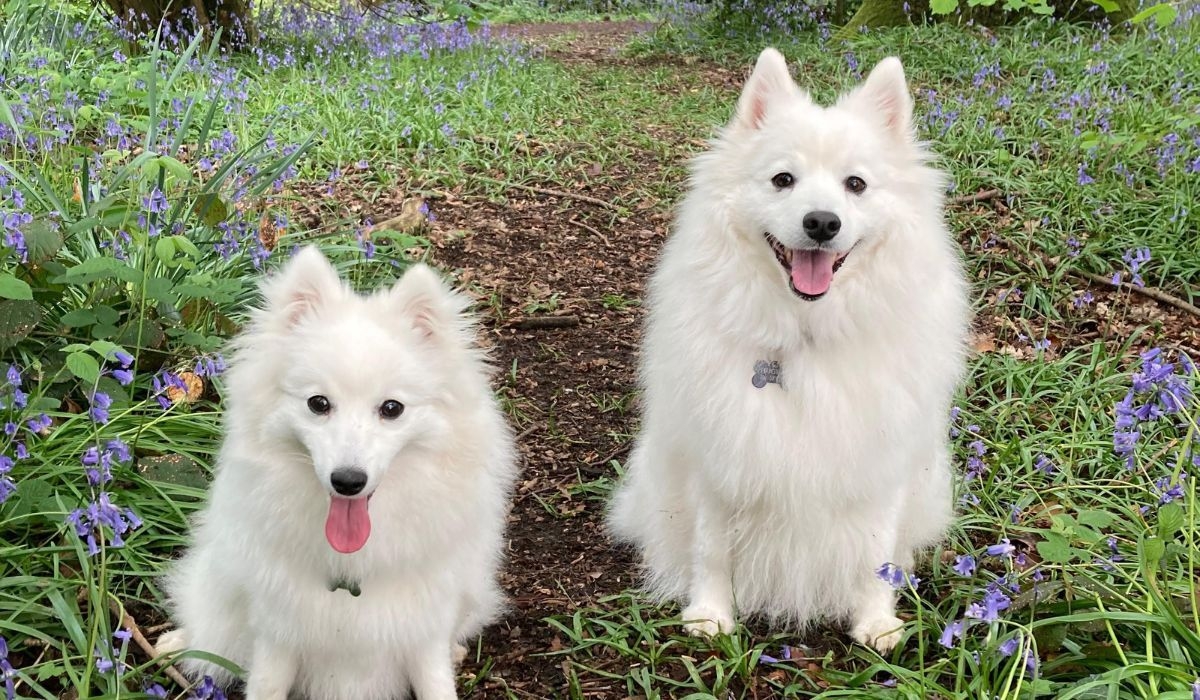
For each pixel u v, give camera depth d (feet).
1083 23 13.07
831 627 4.32
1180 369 5.56
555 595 4.48
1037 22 12.82
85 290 5.17
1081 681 3.63
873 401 3.96
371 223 7.38
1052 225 7.27
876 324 3.96
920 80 11.46
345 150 8.84
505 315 6.67
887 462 4.02
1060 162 8.20
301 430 3.49
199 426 4.73
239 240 5.66
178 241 4.52
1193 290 6.42
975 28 13.33
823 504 4.04
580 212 8.38
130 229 5.38
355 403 3.50
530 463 5.35
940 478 4.48
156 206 5.13
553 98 11.76
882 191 3.98
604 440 5.55
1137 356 5.83
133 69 9.92
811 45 14.61
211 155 7.36
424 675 3.82
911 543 4.44
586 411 5.79
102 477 3.59
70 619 3.73
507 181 8.71
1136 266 5.68
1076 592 3.92
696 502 4.25
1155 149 8.05
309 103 10.03
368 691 3.83
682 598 4.45
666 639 4.23
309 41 13.98
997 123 9.16
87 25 11.24
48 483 4.21
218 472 3.82
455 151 9.26
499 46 15.01
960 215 7.47
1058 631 3.73
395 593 3.67
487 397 3.83
